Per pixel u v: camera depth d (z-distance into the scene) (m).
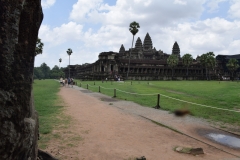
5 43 3.07
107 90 35.75
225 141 9.31
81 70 137.75
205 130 11.02
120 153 7.46
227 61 128.12
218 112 15.83
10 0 3.09
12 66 3.22
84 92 32.00
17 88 3.32
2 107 3.02
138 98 23.94
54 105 17.34
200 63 117.75
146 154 7.48
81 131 9.97
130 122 12.21
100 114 14.19
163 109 16.83
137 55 127.50
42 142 8.20
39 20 3.81
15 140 3.17
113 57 102.56
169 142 8.93
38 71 156.00
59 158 6.75
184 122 12.59
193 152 7.65
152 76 108.81
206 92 32.22
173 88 40.53
